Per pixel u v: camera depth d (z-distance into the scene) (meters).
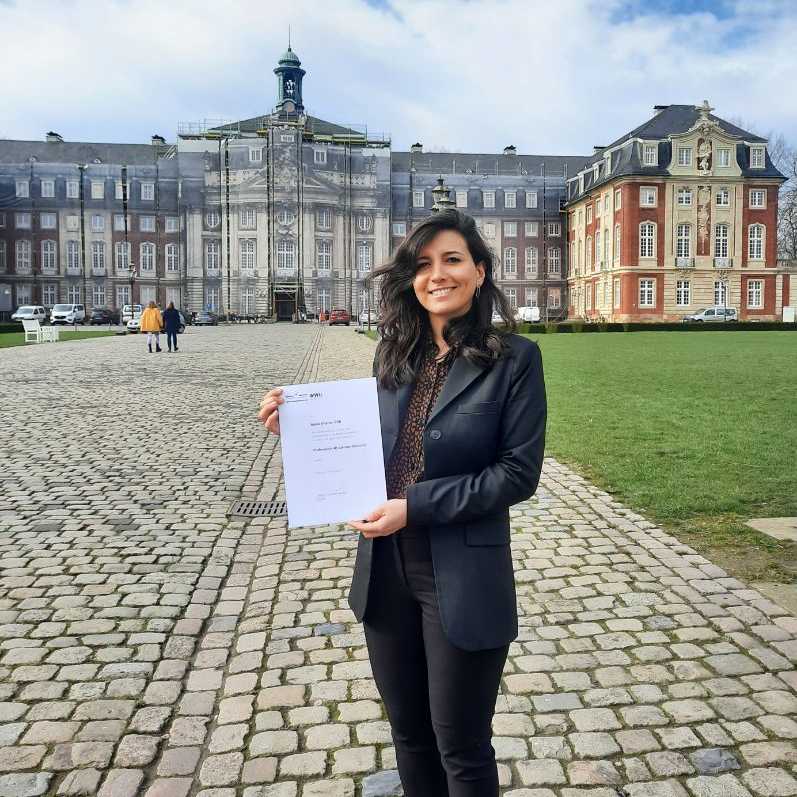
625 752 3.27
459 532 2.24
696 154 66.88
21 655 4.20
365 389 2.30
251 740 3.38
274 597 5.04
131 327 46.72
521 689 3.80
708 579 5.23
